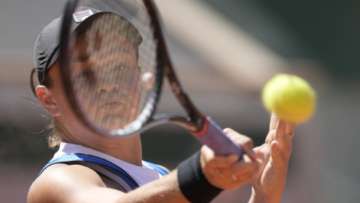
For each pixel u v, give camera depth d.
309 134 32.88
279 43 36.34
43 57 8.82
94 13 8.26
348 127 36.53
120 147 8.97
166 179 7.21
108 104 7.93
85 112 6.94
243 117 30.33
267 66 31.91
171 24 31.59
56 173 8.34
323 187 33.34
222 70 30.58
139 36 8.23
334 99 37.41
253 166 7.02
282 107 7.66
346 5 40.03
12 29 30.25
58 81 8.77
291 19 38.88
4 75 27.95
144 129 7.27
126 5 8.53
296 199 31.80
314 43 39.16
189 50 31.03
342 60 39.28
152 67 7.46
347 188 34.00
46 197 8.23
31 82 9.34
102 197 7.80
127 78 8.04
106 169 8.63
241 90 30.48
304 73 35.31
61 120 8.97
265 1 37.69
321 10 39.62
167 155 29.20
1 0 31.03
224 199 25.41
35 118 25.97
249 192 25.44
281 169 8.95
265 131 30.52
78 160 8.59
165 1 32.22
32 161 26.58
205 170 7.00
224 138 7.10
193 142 29.27
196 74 30.44
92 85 7.96
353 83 38.69
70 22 6.85
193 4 33.19
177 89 7.30
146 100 7.39
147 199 7.21
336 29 39.66
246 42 33.16
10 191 26.73
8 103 26.72
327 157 34.53
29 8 31.05
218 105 30.38
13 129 26.06
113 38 8.18
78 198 7.98
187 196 7.07
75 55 7.98
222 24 33.12
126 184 8.67
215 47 31.39
